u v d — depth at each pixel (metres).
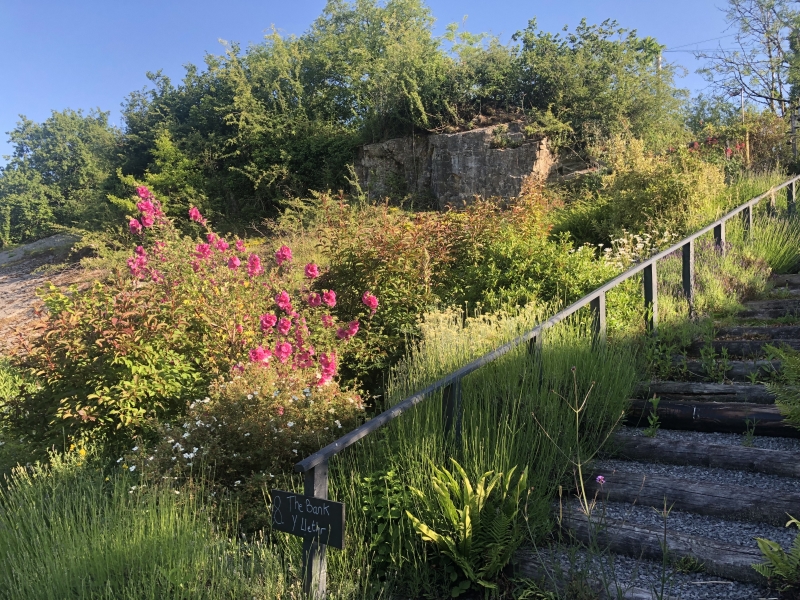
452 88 17.22
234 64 21.62
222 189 20.30
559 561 3.24
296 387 4.91
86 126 42.97
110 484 4.60
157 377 5.45
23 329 6.36
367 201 16.84
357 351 6.52
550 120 15.41
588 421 4.36
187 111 24.36
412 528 3.47
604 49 17.02
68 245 21.55
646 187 9.98
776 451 3.88
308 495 3.01
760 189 10.76
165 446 4.57
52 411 5.52
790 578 2.80
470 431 3.95
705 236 8.23
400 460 4.00
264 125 20.08
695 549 3.16
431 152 16.88
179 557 3.36
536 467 3.90
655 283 6.05
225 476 4.45
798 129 13.88
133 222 7.83
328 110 20.91
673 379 5.31
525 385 4.47
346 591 3.21
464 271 7.89
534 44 17.66
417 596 3.29
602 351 4.98
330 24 22.84
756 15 14.55
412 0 22.88
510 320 5.67
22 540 3.70
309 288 7.21
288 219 15.76
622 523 3.44
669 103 16.69
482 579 3.25
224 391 4.90
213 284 6.43
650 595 2.93
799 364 3.76
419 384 4.92
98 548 3.43
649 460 4.22
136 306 5.70
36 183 40.00
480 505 3.31
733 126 13.85
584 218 10.76
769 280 7.68
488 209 8.65
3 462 5.43
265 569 3.34
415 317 7.04
